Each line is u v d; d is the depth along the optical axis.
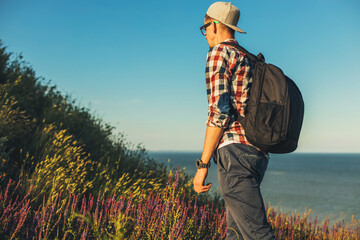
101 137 5.06
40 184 2.91
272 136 1.68
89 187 3.19
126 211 2.62
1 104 3.86
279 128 1.69
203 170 1.80
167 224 2.62
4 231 2.14
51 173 3.08
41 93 5.18
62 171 3.12
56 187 2.88
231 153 1.80
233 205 1.82
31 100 4.77
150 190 3.57
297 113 1.80
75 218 2.52
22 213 2.20
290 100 1.77
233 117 1.82
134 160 4.87
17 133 3.71
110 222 2.46
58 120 4.68
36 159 3.53
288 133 1.71
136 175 4.29
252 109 1.76
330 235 4.80
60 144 3.62
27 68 5.34
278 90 1.76
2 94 4.19
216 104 1.74
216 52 1.82
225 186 1.83
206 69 1.85
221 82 1.77
